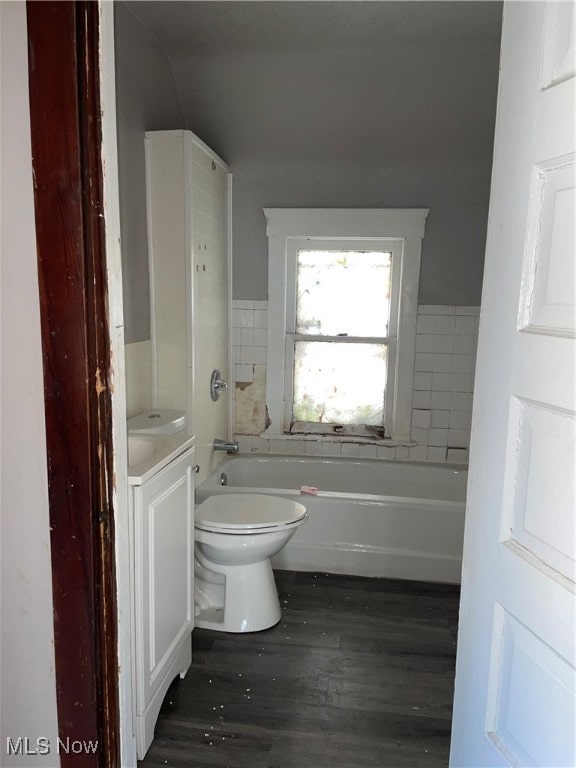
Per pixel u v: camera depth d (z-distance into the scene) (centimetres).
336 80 265
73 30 102
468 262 316
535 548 99
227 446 316
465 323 324
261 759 170
